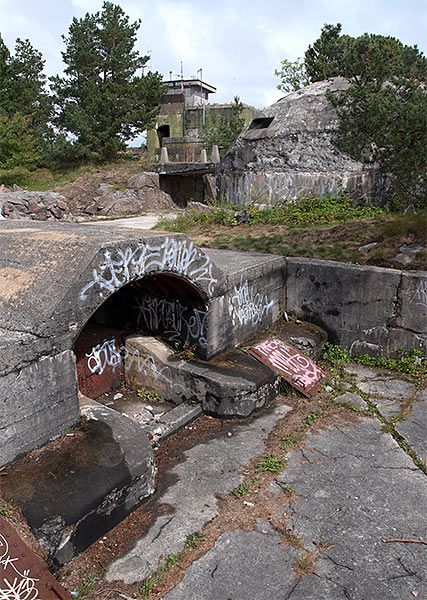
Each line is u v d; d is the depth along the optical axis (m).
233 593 3.03
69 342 3.81
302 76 27.06
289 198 12.45
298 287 7.48
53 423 3.77
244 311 6.47
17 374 3.42
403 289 6.51
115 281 4.20
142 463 3.77
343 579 3.15
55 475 3.43
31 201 15.00
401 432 5.05
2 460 3.42
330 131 11.97
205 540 3.47
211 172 23.31
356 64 8.03
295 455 4.62
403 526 3.66
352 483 4.18
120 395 5.82
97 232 4.89
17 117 23.52
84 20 28.17
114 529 3.57
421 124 7.29
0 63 26.28
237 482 4.20
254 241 8.63
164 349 5.78
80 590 3.01
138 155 31.48
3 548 2.74
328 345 7.27
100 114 27.59
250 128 13.70
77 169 27.23
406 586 3.10
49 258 4.15
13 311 3.74
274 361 6.11
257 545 3.44
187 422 5.21
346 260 7.37
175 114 34.31
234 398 5.21
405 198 9.03
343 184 11.59
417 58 11.60
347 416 5.42
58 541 3.13
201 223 10.88
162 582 3.11
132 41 29.22
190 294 5.61
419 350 6.56
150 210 22.61
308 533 3.57
